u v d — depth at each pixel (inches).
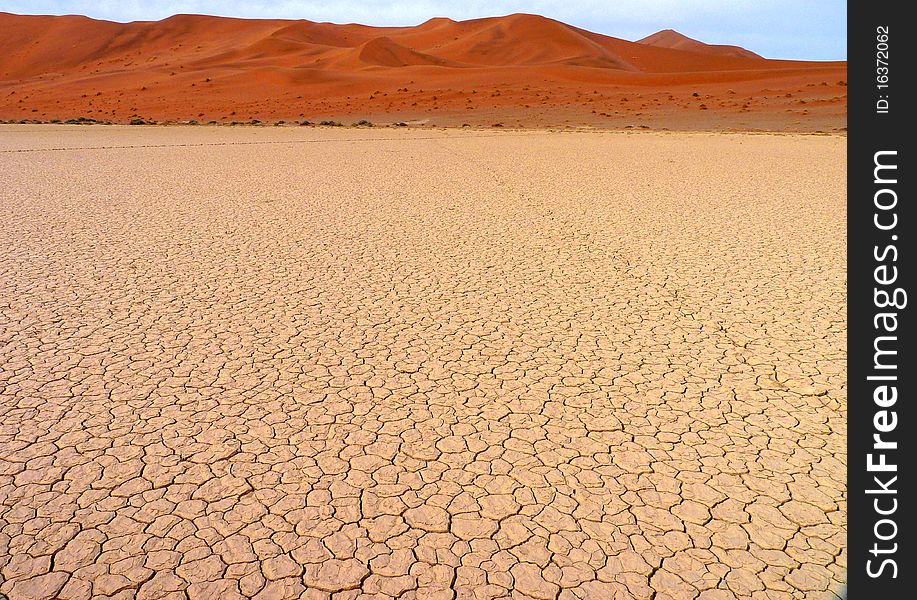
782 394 232.1
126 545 156.6
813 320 299.9
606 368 252.5
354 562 152.5
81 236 443.8
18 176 706.8
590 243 437.7
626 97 2409.0
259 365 252.1
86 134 1309.1
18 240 429.7
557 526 164.9
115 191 622.8
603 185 677.3
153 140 1176.8
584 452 196.5
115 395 226.7
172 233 456.4
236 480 181.0
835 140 1147.9
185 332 283.0
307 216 518.3
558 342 276.8
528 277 364.2
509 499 174.9
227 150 1012.5
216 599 141.6
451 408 221.6
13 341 269.7
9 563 150.5
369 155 955.3
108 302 317.7
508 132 1435.8
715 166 823.7
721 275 367.9
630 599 143.1
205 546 156.7
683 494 177.5
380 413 217.8
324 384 237.6
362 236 454.0
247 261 390.3
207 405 221.0
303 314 306.3
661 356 263.3
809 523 166.9
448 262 392.2
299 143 1141.7
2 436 200.1
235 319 299.0
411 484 180.5
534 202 582.6
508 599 142.8
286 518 166.6
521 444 200.5
